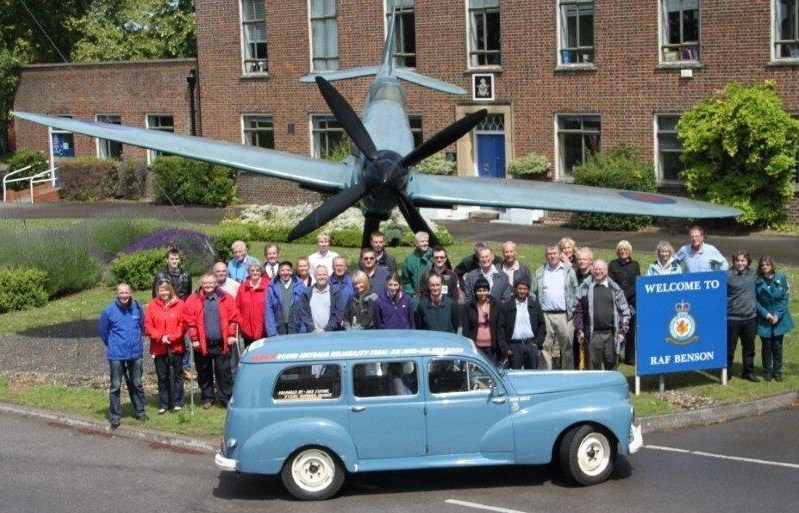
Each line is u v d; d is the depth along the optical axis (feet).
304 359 37.60
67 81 143.13
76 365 57.26
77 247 78.84
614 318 48.34
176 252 54.85
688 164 97.71
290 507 36.99
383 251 53.78
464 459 38.04
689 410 45.96
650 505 35.96
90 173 136.05
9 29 169.68
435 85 81.71
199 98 132.67
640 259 80.64
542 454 38.06
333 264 49.47
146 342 61.77
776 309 49.90
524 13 107.04
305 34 122.11
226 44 128.57
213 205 127.44
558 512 35.60
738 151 92.48
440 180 68.03
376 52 117.60
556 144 107.45
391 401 37.73
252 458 37.29
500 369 39.99
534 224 104.01
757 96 90.58
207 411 47.78
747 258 50.06
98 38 169.68
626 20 101.09
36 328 66.28
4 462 42.47
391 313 46.37
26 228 83.61
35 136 147.74
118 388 46.09
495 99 110.11
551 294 49.37
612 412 38.06
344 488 38.93
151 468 41.47
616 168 99.60
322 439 37.37
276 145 126.93
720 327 49.24
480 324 45.34
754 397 48.01
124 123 139.44
